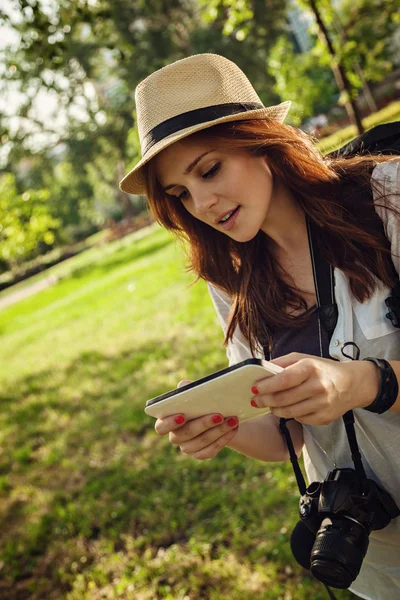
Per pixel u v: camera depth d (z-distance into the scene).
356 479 1.74
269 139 1.69
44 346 14.09
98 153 38.69
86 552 4.70
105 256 34.78
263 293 1.88
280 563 3.66
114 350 10.48
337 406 1.46
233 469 4.98
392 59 38.28
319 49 11.84
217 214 1.72
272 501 4.29
